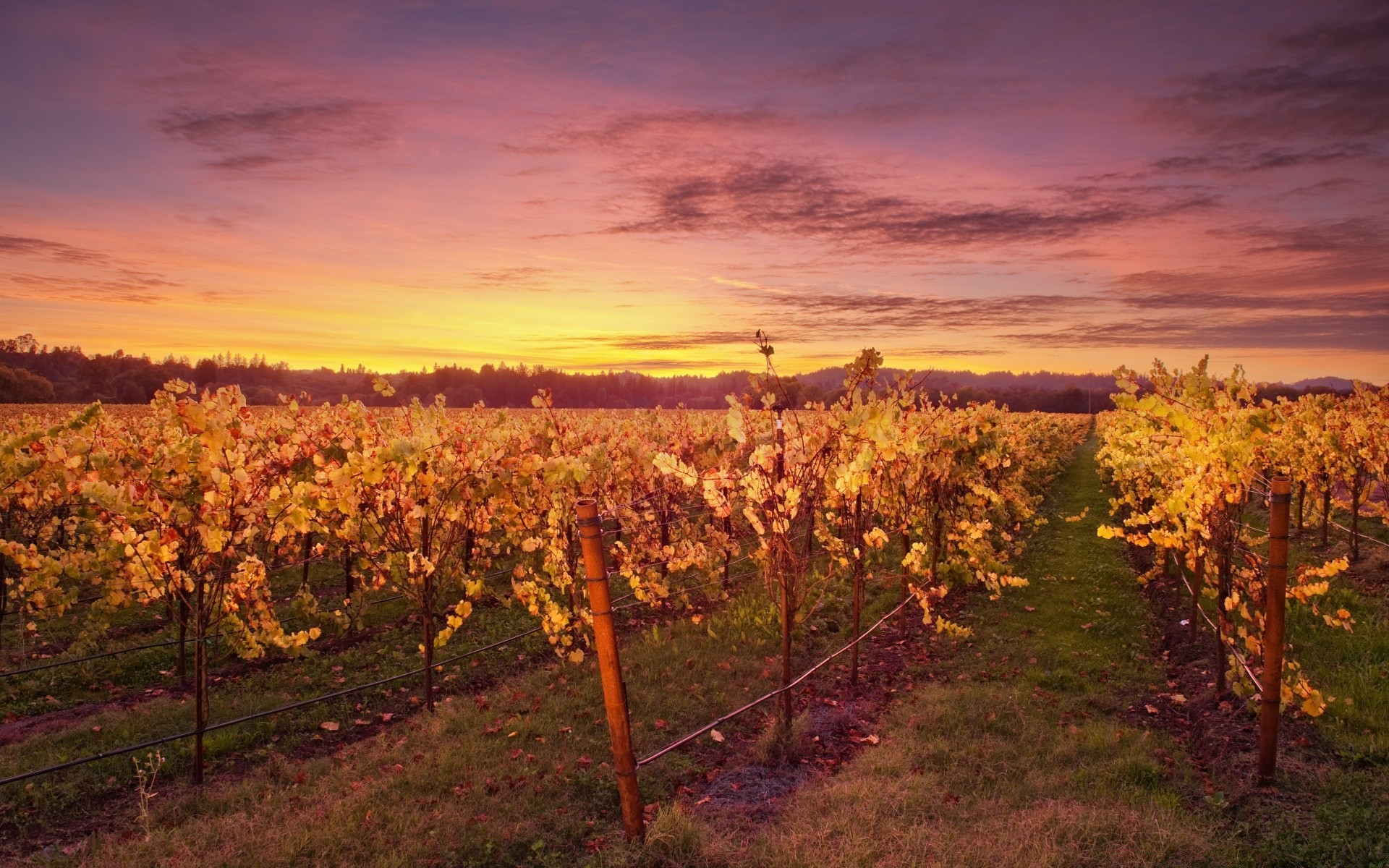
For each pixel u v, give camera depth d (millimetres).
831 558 7637
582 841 4738
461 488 7406
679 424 15781
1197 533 6645
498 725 6469
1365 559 10469
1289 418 11266
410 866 4414
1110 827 4406
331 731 6691
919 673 7840
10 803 5242
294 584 11609
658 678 7617
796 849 4328
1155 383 6539
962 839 4348
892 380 8156
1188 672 7434
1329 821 4328
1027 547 13938
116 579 7320
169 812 5133
